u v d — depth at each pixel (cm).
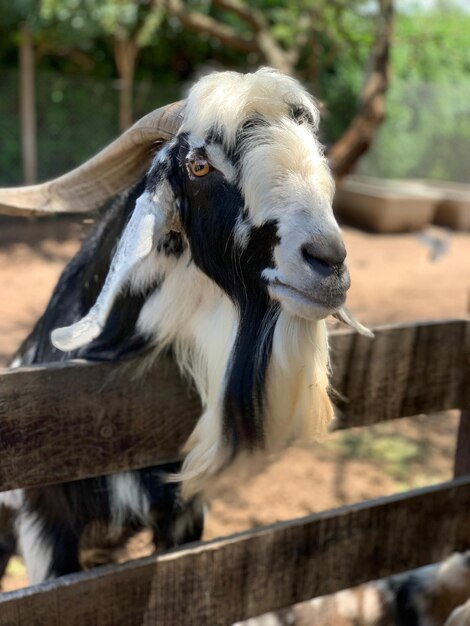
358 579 117
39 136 529
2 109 516
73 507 115
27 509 121
